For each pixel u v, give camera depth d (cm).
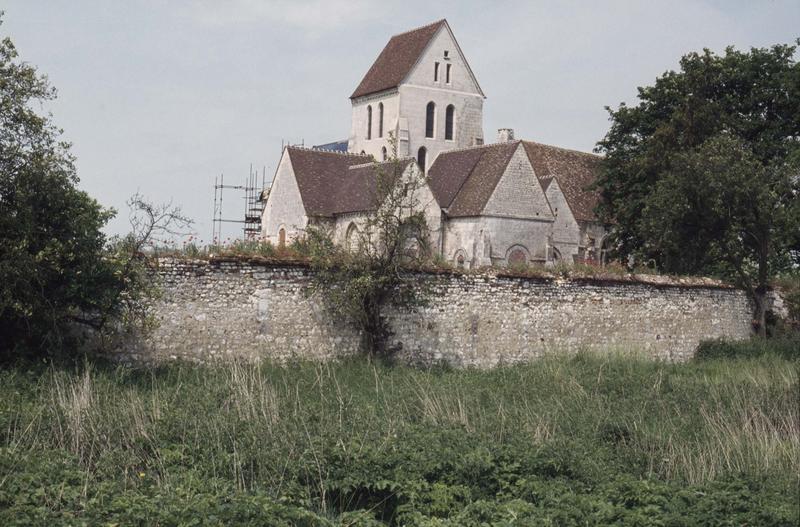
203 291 4344
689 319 6188
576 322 5588
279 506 1970
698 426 3097
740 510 2095
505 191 8719
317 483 2300
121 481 2222
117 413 2741
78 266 3712
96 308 3847
